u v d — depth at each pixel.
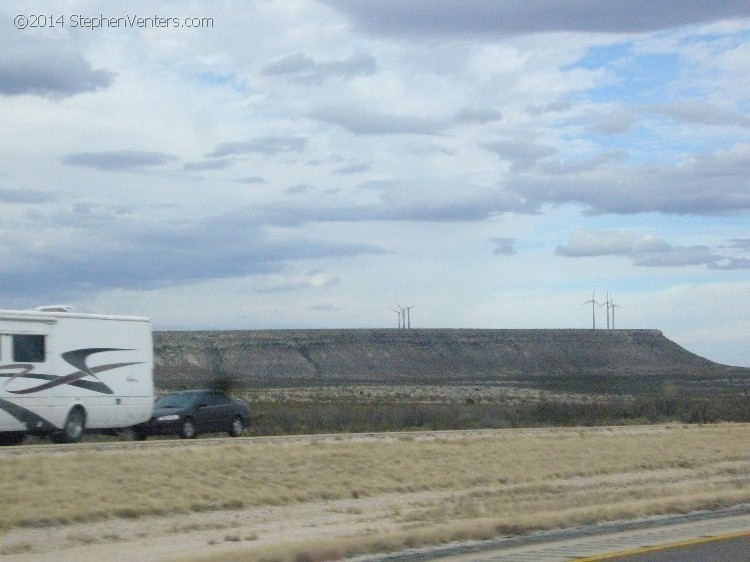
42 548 19.22
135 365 35.91
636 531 19.88
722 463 39.53
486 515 23.17
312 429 51.75
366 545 17.19
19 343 31.77
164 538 20.78
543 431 47.00
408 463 32.91
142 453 28.25
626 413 71.38
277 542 19.17
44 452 28.33
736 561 15.58
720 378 177.12
